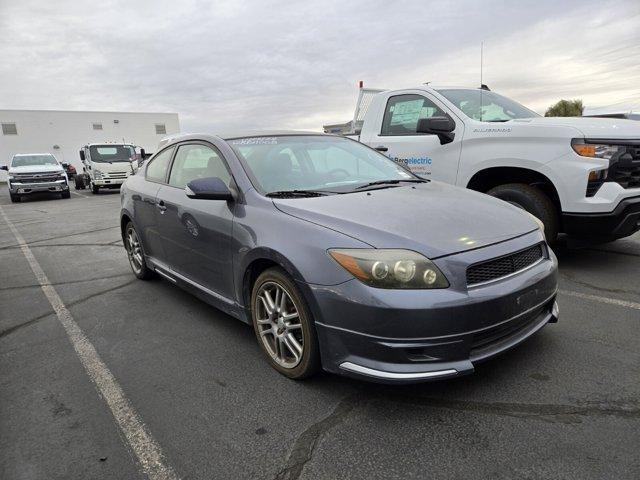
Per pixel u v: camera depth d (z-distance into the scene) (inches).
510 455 83.3
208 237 134.3
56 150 1749.5
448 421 94.0
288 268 104.0
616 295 155.9
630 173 167.6
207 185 122.7
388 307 89.7
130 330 149.7
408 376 90.4
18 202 706.8
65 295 190.2
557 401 98.1
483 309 92.7
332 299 96.0
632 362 112.2
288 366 112.9
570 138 170.4
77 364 128.0
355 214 106.4
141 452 90.0
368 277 92.3
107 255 264.2
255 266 118.9
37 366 127.8
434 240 96.3
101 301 179.9
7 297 191.5
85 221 423.8
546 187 186.2
